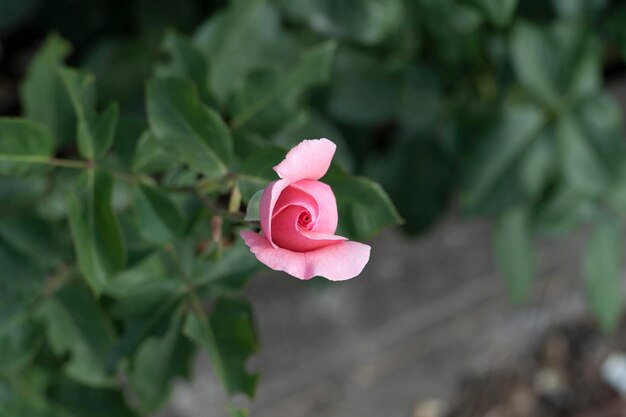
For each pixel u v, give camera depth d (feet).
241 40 2.92
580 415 4.82
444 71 3.32
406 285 4.11
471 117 3.35
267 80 2.62
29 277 2.63
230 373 2.44
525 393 4.82
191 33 3.43
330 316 3.99
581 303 4.82
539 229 3.52
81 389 2.86
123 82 3.29
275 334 3.91
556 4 3.12
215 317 2.46
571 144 3.14
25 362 2.65
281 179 1.96
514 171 3.25
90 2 3.62
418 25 3.27
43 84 2.71
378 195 2.26
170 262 2.52
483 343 4.58
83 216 2.32
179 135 2.31
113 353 2.48
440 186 3.43
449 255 4.17
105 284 2.32
